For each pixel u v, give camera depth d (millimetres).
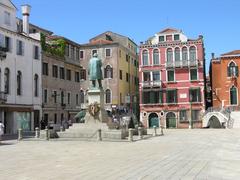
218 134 37750
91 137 29078
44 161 15852
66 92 53750
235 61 63500
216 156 17219
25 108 44375
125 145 23828
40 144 25125
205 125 61406
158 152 19234
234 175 11852
